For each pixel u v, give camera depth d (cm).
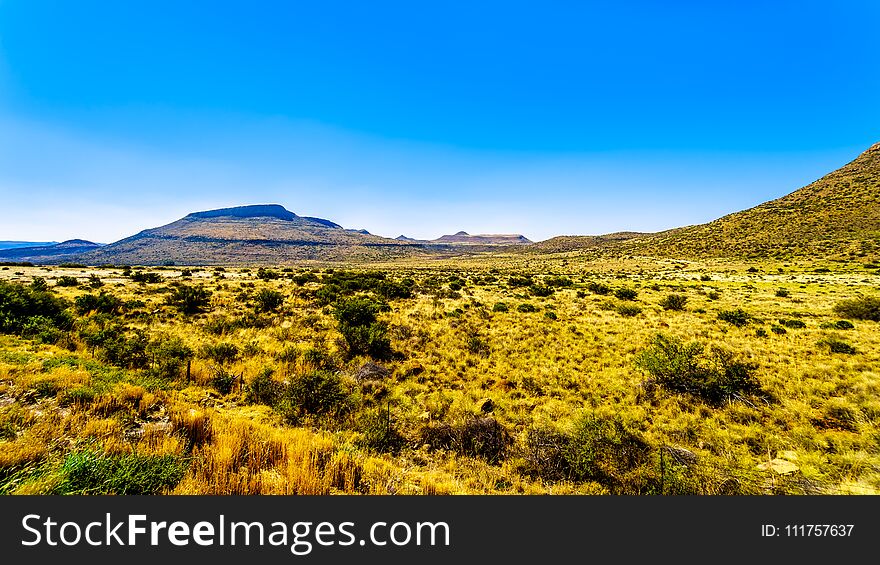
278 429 783
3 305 1675
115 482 472
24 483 464
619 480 682
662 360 1207
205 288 3381
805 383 1162
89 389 830
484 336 1862
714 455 788
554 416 1005
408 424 942
